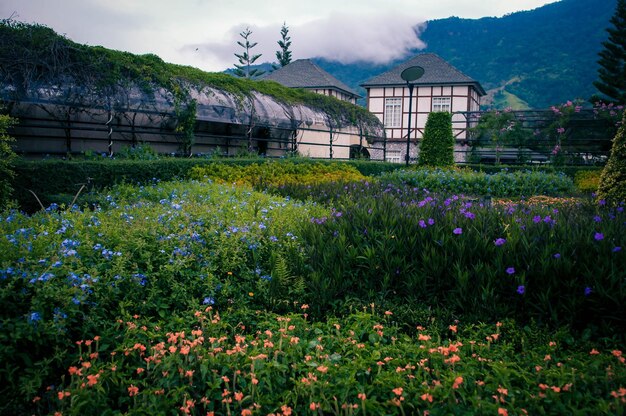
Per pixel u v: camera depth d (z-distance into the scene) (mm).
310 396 2838
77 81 12742
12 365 3031
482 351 3279
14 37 12008
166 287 4148
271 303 4277
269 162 14633
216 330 3613
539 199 11000
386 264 4312
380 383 2965
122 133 15930
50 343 3256
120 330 3520
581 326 3604
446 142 18469
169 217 5375
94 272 3645
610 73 28734
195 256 4480
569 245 3992
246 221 5605
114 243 4406
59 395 2674
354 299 4160
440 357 3141
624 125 7293
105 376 2971
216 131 19812
